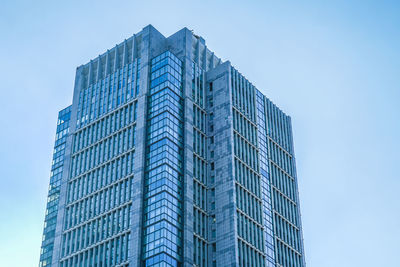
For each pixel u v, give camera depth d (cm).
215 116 14562
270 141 15675
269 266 13375
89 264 12781
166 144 12962
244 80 15612
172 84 14000
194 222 12769
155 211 12288
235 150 13988
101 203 13462
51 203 14888
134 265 11800
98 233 13062
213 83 15075
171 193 12525
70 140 15300
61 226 13950
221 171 13688
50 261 13862
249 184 13975
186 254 12069
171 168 12838
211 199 13500
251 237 13212
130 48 15562
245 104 15200
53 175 15362
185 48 14938
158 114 13562
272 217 14325
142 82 14325
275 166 15438
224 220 13000
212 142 14275
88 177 14200
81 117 15488
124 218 12712
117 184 13388
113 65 15738
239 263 12438
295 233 14988
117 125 14325
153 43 14962
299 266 14512
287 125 16850
